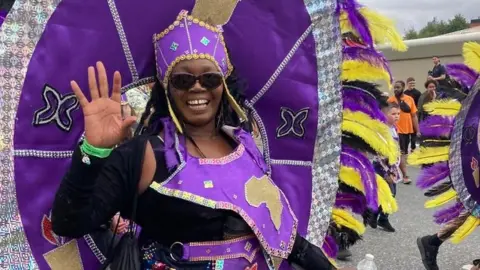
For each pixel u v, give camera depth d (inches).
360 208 79.0
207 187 55.9
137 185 54.2
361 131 76.7
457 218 135.3
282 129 74.4
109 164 53.4
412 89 384.5
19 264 60.1
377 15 73.3
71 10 59.9
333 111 75.0
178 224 55.2
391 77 75.2
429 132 133.5
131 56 63.8
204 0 61.1
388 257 182.7
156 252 56.2
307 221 75.4
